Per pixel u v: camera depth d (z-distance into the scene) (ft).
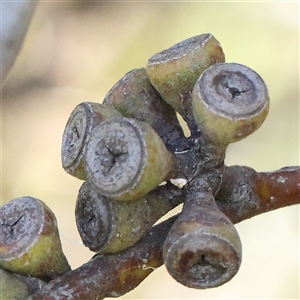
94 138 0.65
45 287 0.67
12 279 0.66
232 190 0.70
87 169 0.65
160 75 0.67
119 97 0.69
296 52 1.31
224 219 0.64
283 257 1.23
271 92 1.31
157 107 0.69
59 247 0.67
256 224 1.25
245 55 1.33
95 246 0.66
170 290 1.22
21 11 1.13
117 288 0.67
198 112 0.65
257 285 1.21
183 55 0.67
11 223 0.66
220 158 0.67
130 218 0.66
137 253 0.68
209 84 0.65
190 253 0.63
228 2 1.36
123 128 0.64
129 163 0.64
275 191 0.71
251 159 1.28
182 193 0.67
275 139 1.29
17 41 1.17
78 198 0.67
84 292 0.67
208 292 1.21
